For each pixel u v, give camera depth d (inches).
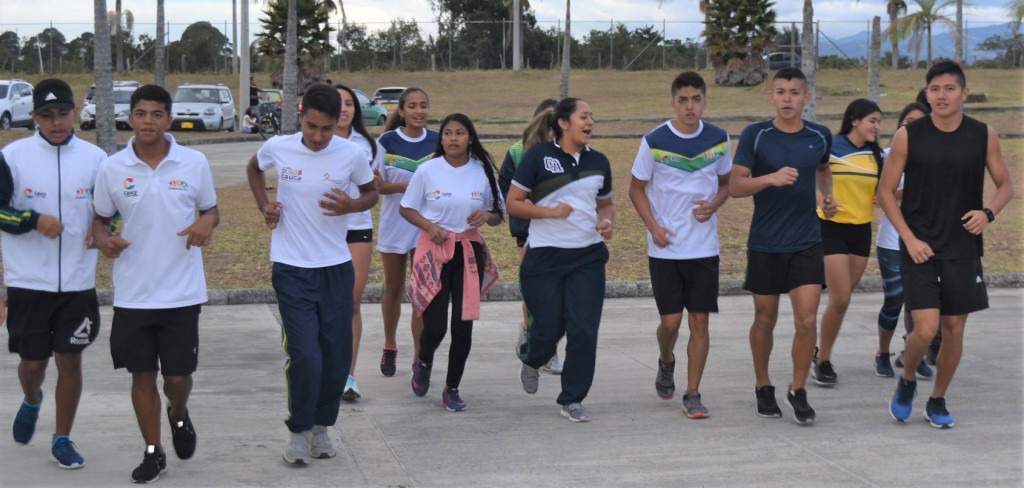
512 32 2031.3
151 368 209.0
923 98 327.6
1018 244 521.0
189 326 209.3
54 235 209.0
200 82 1763.0
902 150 247.0
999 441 243.6
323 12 1609.3
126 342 205.8
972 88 1472.7
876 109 284.5
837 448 238.1
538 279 257.1
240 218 550.3
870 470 222.5
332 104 219.0
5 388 281.9
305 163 222.4
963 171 242.7
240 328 363.6
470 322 265.1
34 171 212.4
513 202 253.9
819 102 1327.5
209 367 311.1
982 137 244.1
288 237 223.0
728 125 1066.7
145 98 202.2
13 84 1157.7
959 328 248.8
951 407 273.7
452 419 261.7
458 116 263.6
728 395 285.4
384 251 294.8
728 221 557.3
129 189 203.5
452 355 266.7
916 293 247.1
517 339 354.3
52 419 254.7
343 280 226.5
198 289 210.2
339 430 251.1
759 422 259.4
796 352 255.8
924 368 304.7
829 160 267.6
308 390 218.7
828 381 295.6
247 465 223.1
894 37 1150.3
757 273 257.0
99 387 285.1
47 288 212.4
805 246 252.4
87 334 217.5
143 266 204.8
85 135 1032.8
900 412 256.8
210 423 254.4
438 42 2060.8
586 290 255.6
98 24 607.2
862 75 1749.5
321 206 219.5
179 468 220.4
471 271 263.6
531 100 1501.0
